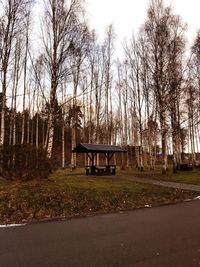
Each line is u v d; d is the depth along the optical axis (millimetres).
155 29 31234
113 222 10781
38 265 6281
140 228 9750
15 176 16281
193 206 14445
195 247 7461
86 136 56562
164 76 30703
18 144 16672
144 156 59031
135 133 56094
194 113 42500
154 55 30984
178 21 34469
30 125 57656
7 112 43156
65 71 22344
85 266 6164
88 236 8711
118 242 8008
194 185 22469
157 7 31641
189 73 38875
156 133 46094
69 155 62938
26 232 9297
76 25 22375
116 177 26766
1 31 21250
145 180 24547
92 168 30562
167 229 9570
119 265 6188
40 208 12523
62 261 6500
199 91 39750
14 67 33906
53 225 10305
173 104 33094
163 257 6668
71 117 49656
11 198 12883
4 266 6254
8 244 7941
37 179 16672
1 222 10945
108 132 48344
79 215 12297
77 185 16906
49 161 17109
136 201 15602
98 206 13977
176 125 33969
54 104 21344
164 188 19469
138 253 6988
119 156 70438
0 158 16172
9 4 21250
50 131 20891
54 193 14094
